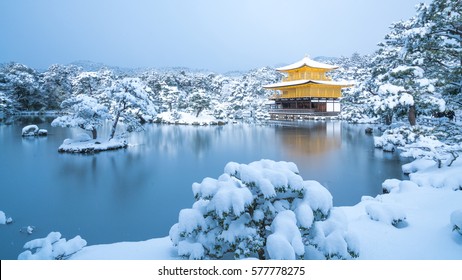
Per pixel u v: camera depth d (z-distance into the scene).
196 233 5.18
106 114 25.77
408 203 8.75
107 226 9.96
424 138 15.15
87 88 71.12
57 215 10.97
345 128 40.34
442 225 6.60
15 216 10.85
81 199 12.80
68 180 15.88
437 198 8.62
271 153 23.39
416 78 16.16
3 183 15.25
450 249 5.52
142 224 10.12
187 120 50.88
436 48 12.45
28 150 24.47
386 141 19.36
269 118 55.81
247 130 40.75
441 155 12.47
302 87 54.12
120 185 14.89
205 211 5.09
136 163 20.20
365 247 5.85
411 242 5.93
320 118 52.75
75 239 6.13
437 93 16.25
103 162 20.45
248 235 4.72
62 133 36.03
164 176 16.73
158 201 12.49
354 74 65.75
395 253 5.58
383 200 9.36
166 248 6.27
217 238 4.89
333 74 71.94
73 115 25.23
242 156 22.48
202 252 4.86
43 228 9.80
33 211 11.36
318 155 21.98
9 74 57.19
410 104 17.62
